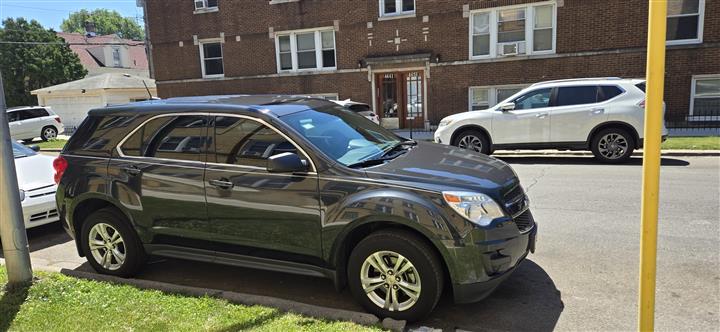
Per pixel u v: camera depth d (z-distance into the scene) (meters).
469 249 3.50
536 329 3.63
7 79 33.78
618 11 15.46
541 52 16.59
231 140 4.31
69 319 3.74
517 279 4.49
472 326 3.71
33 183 6.49
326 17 19.27
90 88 27.94
